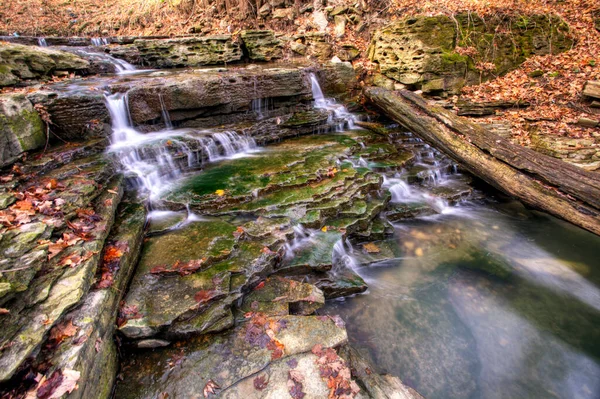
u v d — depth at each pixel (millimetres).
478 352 4023
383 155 7895
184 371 3014
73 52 9070
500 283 5156
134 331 3154
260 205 5266
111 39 10797
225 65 11148
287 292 3988
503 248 6000
